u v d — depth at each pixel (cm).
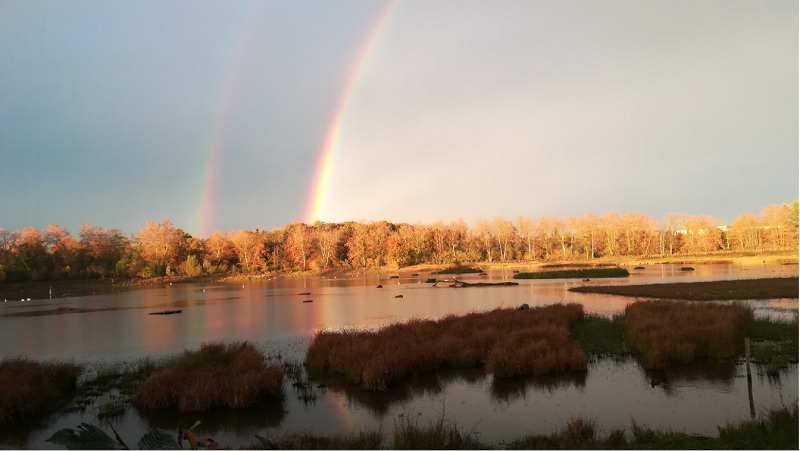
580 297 4372
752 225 14212
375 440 1050
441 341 1966
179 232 14262
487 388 1560
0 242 11312
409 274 11356
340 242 15300
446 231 15788
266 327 3216
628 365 1753
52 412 1466
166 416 1391
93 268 12300
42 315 4712
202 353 1800
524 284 6525
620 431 1058
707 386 1457
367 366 1644
